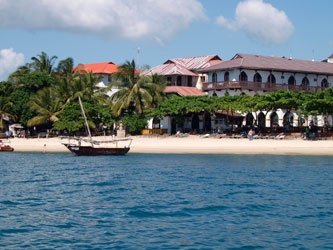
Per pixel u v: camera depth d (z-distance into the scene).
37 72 74.88
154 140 59.84
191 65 87.50
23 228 18.48
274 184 27.97
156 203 22.73
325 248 15.91
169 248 15.90
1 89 74.81
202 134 63.62
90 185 28.50
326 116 56.94
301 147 50.44
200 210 21.17
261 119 67.88
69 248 16.00
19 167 38.69
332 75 79.31
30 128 74.19
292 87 74.00
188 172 33.84
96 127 70.31
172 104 64.38
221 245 16.22
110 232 17.86
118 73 70.19
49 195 25.25
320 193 24.98
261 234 17.48
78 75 77.12
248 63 71.62
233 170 34.81
